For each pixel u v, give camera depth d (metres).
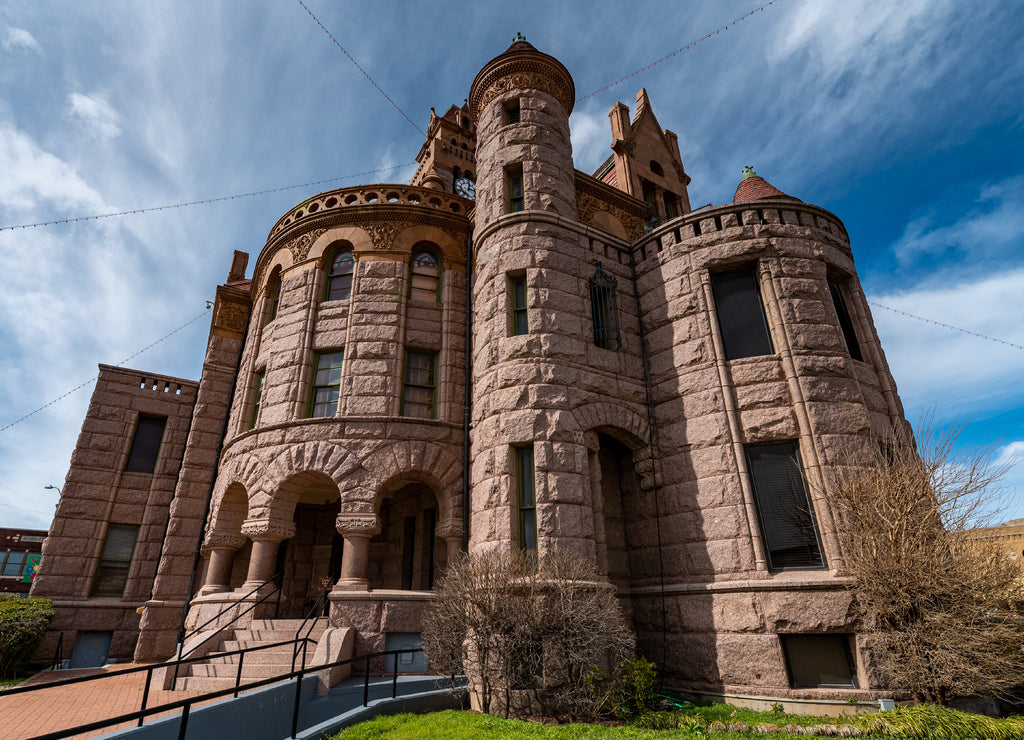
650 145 24.39
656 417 14.49
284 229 19.12
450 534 14.70
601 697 10.02
